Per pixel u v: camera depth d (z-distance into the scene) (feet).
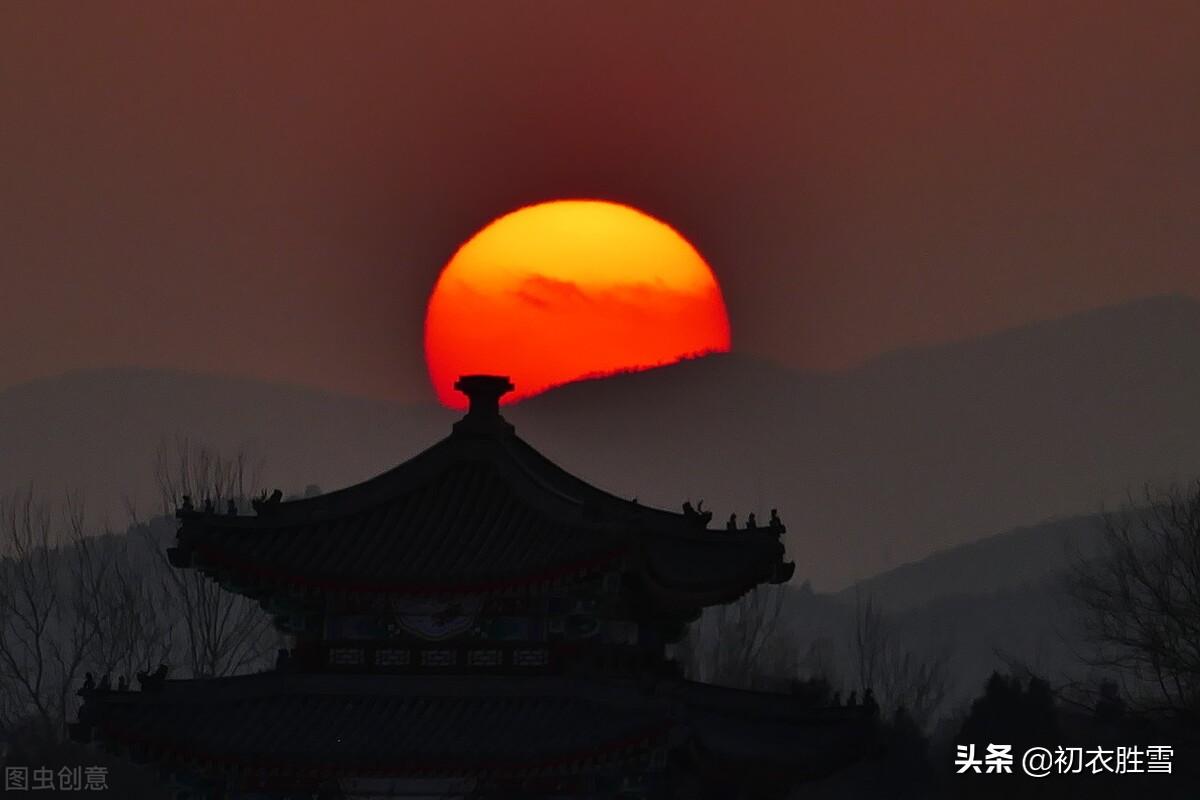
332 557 291.99
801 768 300.61
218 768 280.10
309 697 294.05
